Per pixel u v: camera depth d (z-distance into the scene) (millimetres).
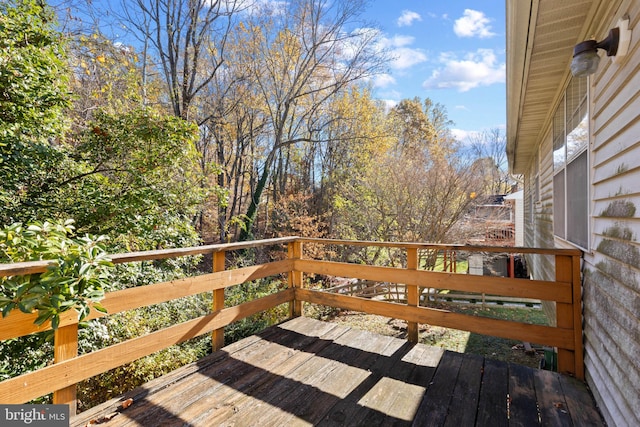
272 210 13609
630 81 1679
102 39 7609
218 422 1762
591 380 2076
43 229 1856
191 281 2502
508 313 7129
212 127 12969
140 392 2035
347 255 10688
